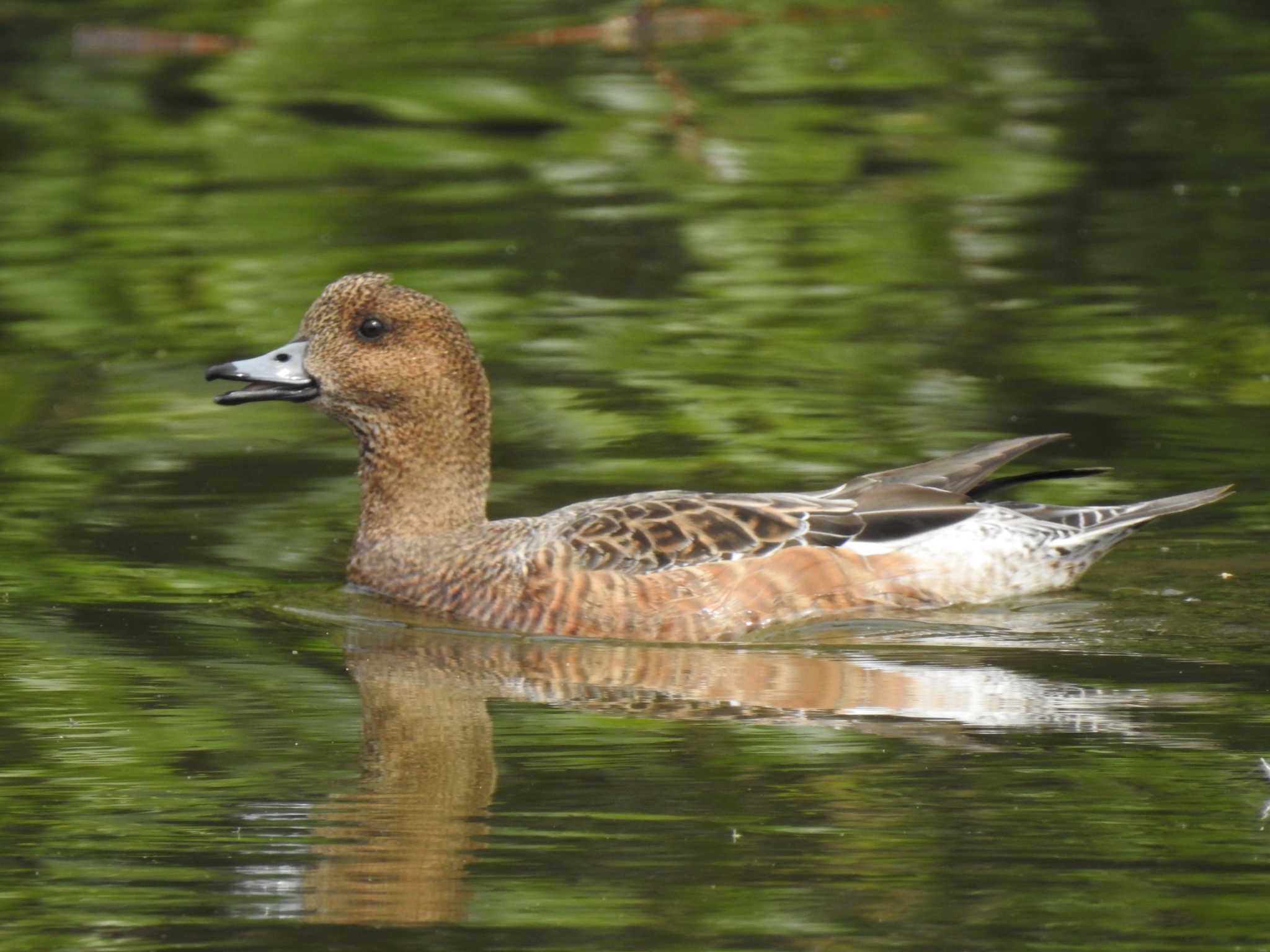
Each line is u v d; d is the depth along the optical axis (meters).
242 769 9.37
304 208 22.30
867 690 10.59
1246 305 18.38
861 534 12.29
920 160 23.92
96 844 8.45
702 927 7.58
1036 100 26.30
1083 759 9.38
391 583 12.57
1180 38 29.03
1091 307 18.50
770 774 9.21
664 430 15.48
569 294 19.03
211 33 28.92
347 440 15.64
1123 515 12.52
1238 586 12.45
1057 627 11.77
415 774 9.26
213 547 13.30
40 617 11.85
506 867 8.16
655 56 28.50
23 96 26.89
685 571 11.98
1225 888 7.88
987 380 16.56
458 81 26.98
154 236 21.25
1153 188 22.69
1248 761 9.30
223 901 7.89
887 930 7.55
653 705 10.36
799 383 16.53
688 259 20.20
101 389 16.80
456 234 21.16
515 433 15.50
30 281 19.75
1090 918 7.63
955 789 8.98
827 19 30.08
